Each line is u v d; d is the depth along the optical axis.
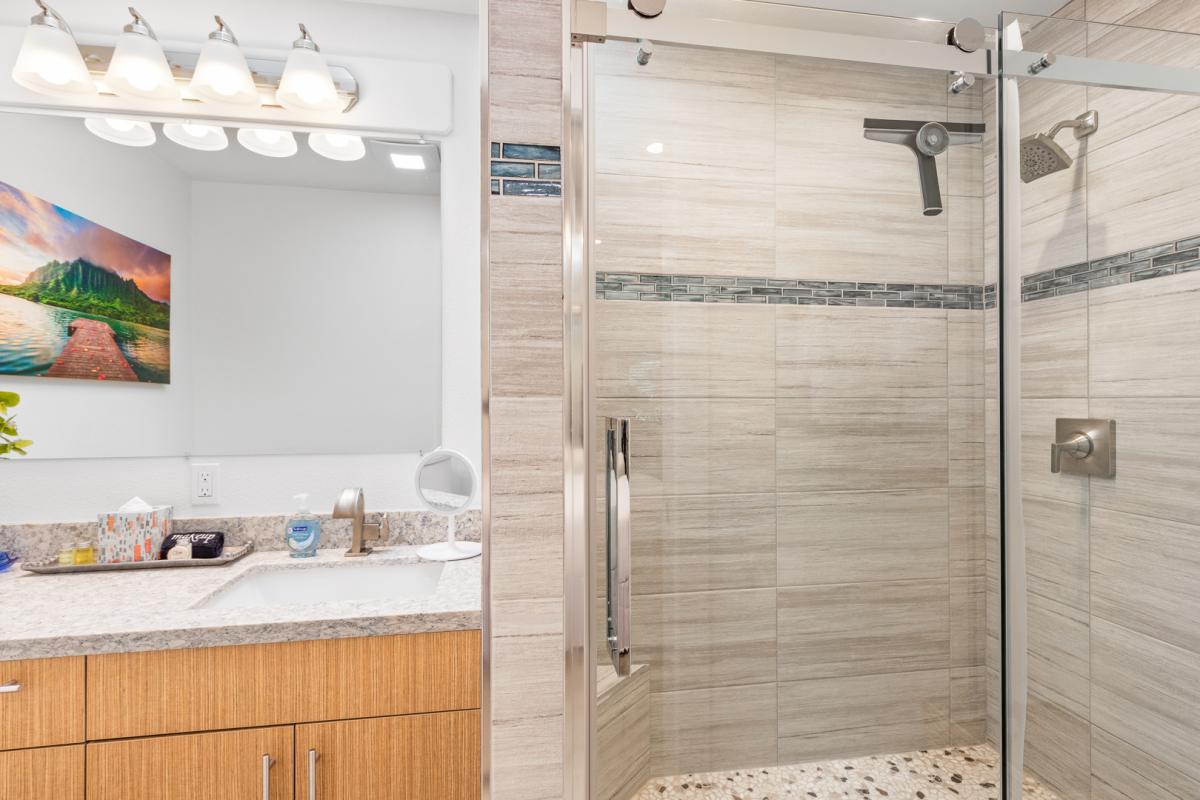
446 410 1.77
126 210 1.62
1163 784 1.08
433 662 1.16
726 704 1.03
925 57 1.07
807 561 1.04
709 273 1.03
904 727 1.05
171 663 1.08
